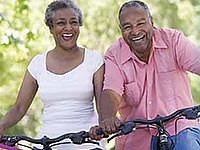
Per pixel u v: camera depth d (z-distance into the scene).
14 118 5.54
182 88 5.42
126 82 5.41
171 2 14.48
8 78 13.16
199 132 5.30
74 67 5.39
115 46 5.50
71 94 5.32
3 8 11.59
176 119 4.95
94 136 4.77
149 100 5.36
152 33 5.29
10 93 13.51
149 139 5.41
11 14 11.59
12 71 12.95
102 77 5.41
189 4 14.80
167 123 5.17
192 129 5.29
